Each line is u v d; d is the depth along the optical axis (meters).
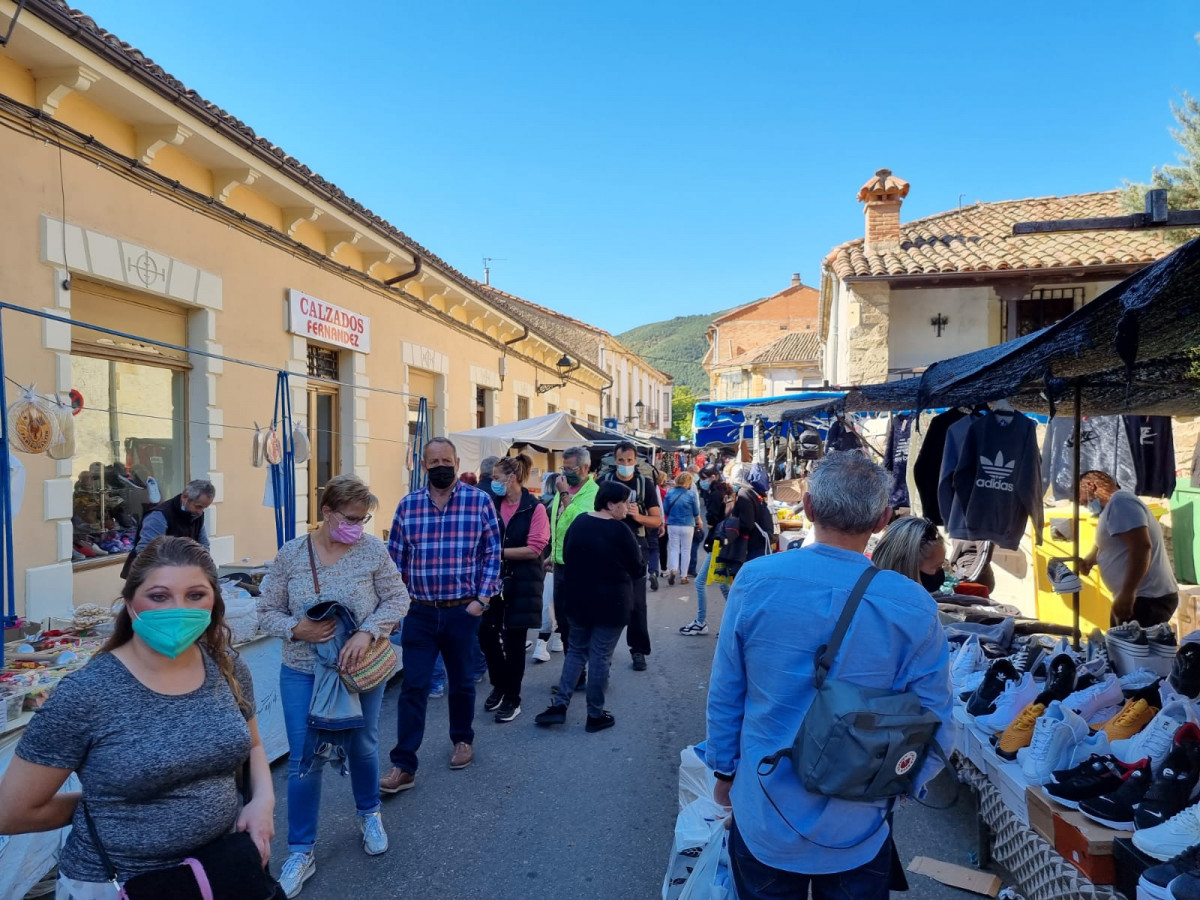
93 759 1.85
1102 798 2.61
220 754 1.97
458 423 13.14
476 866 3.39
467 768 4.46
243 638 4.20
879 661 1.87
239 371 7.34
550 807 3.96
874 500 1.98
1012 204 15.98
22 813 1.80
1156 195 3.20
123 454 6.20
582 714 5.45
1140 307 2.05
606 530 5.02
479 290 13.11
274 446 6.22
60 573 5.28
